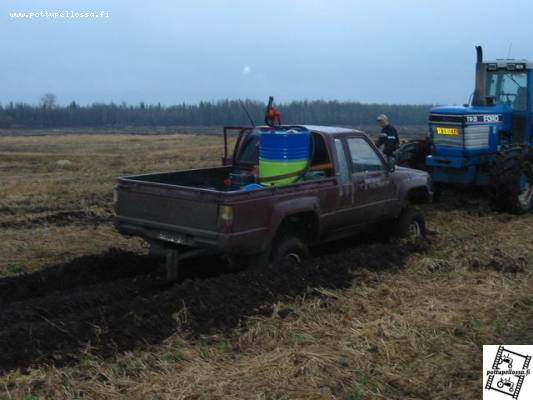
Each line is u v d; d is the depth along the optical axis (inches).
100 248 338.3
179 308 219.6
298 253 275.7
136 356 189.8
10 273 289.0
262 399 167.6
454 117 433.7
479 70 464.1
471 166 445.7
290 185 259.1
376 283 265.7
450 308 238.7
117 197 271.1
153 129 2536.9
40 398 163.6
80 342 193.2
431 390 177.3
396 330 214.5
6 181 678.5
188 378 178.4
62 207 485.7
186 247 265.0
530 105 453.7
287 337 208.1
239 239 238.1
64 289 265.6
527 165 428.8
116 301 246.4
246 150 315.0
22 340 191.3
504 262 297.6
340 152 291.0
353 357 194.4
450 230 378.3
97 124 2935.5
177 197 247.4
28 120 2834.6
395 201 324.5
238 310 223.8
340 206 287.3
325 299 241.9
